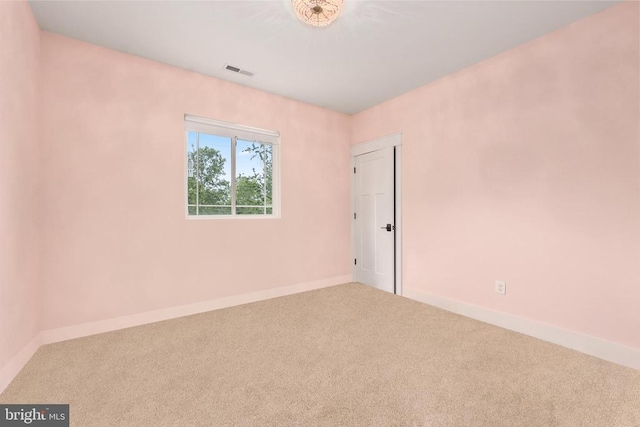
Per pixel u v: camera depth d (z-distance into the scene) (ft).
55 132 7.43
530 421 4.53
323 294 11.79
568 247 7.11
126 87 8.45
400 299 11.07
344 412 4.77
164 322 8.77
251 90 10.85
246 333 7.96
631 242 6.21
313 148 12.62
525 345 7.17
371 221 13.01
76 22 7.06
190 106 9.54
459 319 8.97
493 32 7.45
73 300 7.65
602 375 5.82
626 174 6.27
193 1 6.35
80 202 7.75
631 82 6.20
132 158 8.53
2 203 5.27
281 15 6.86
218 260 10.12
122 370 6.06
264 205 11.73
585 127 6.85
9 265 5.57
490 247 8.69
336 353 6.80
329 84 10.59
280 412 4.78
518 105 8.06
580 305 6.91
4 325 5.37
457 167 9.57
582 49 6.88
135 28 7.30
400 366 6.20
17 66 5.92
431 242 10.41
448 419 4.58
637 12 6.13
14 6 5.78
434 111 10.28
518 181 8.05
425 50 8.32
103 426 4.46
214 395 5.22
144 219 8.72
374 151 12.78
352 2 6.38
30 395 5.21
